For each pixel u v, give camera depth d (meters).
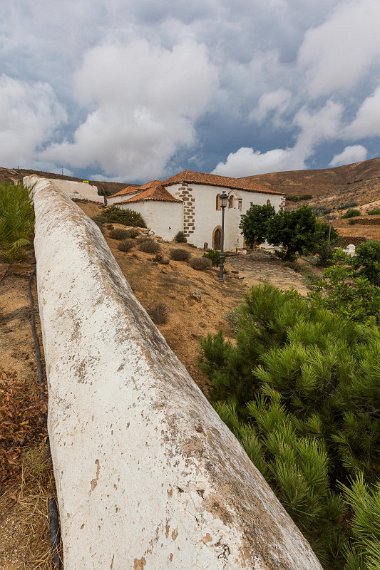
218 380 3.31
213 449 1.07
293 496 1.41
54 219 4.07
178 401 1.28
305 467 1.49
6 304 4.41
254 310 3.40
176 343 5.66
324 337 2.59
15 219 6.59
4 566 1.51
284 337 3.09
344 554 1.38
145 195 25.27
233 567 0.73
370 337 2.64
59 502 1.43
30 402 2.47
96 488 1.21
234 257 23.53
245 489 0.98
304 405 2.19
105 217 22.19
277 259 23.58
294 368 2.19
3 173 45.72
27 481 1.96
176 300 7.82
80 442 1.42
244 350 3.29
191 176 27.34
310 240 21.25
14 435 2.19
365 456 1.89
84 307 2.16
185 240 25.45
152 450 1.08
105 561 1.01
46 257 3.33
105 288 2.20
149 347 1.66
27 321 3.96
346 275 6.18
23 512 1.79
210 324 6.96
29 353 3.29
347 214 52.16
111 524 1.06
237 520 0.83
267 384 2.30
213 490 0.90
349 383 2.09
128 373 1.46
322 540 1.48
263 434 2.08
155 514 0.93
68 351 1.93
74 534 1.20
